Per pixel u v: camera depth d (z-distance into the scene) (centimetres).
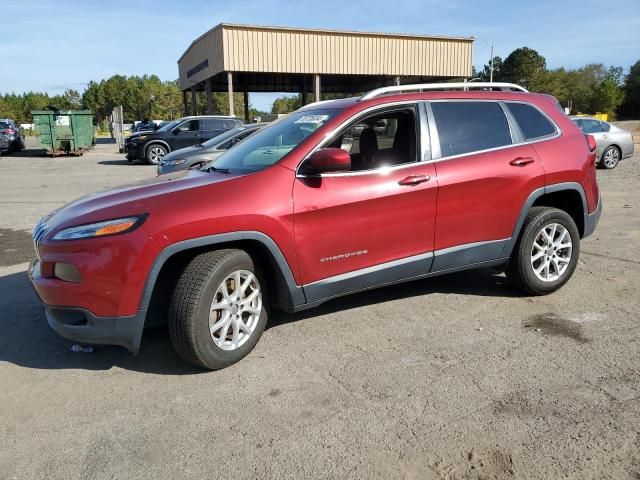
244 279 372
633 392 325
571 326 425
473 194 438
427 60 3288
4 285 557
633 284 520
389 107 421
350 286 405
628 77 9819
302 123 429
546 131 490
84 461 274
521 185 457
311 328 432
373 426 298
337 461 270
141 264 330
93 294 331
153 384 351
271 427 299
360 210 393
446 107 444
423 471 261
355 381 347
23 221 883
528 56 9362
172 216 337
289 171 377
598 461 264
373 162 430
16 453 282
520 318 444
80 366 378
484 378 346
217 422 306
